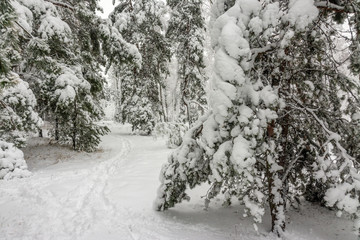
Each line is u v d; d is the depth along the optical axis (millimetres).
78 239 5699
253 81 5391
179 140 17000
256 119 4926
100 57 15023
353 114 6098
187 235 5980
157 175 10781
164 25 22547
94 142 17422
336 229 6691
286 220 7109
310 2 4594
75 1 11953
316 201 8281
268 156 5727
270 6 4734
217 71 4895
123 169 12320
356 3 5070
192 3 16688
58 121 16078
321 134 6543
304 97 6730
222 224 6781
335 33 6246
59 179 10312
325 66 6480
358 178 5012
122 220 6715
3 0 4156
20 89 10125
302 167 7148
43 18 9562
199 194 9094
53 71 9078
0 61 4137
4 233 5777
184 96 18453
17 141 11578
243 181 5164
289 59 5395
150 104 27484
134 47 12180
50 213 7035
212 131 5609
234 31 4676
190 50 16859
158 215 7047
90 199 8273
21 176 10328
